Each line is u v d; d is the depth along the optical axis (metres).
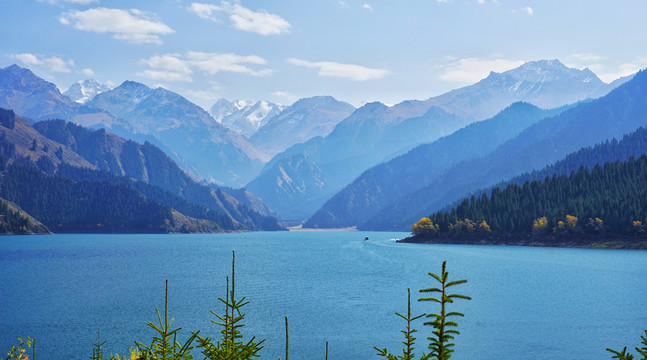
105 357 63.47
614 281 128.00
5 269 167.75
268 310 93.44
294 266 180.25
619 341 70.00
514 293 110.00
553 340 70.44
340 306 97.75
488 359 61.88
